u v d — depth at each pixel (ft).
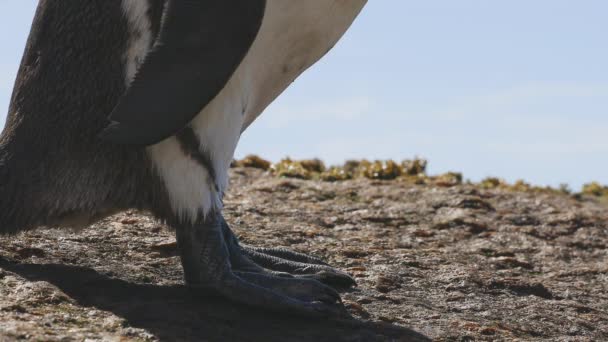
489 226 32.50
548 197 39.47
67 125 17.88
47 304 17.90
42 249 21.35
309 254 25.17
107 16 17.70
